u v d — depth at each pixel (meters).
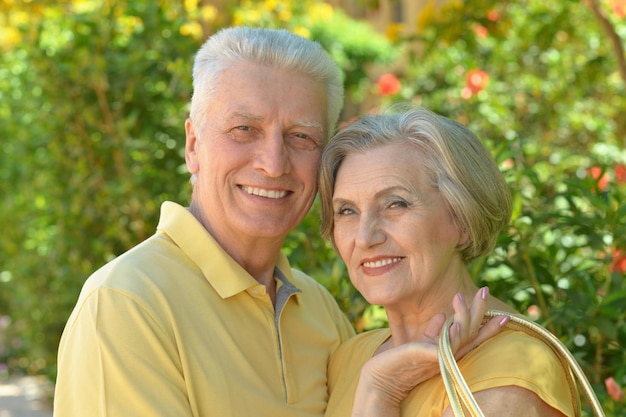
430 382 2.19
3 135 7.14
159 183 5.66
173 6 5.76
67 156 5.86
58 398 2.26
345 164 2.34
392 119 2.33
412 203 2.25
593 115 7.17
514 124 6.82
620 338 3.30
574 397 2.17
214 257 2.46
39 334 7.02
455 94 7.09
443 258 2.29
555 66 7.20
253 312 2.50
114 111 5.67
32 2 6.13
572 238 4.44
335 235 2.39
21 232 7.35
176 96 5.63
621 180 4.79
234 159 2.46
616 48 5.00
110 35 5.60
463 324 2.08
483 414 1.94
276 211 2.51
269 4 6.61
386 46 11.64
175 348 2.28
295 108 2.46
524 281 3.45
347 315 3.49
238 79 2.45
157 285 2.33
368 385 2.19
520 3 6.80
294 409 2.47
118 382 2.18
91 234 6.00
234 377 2.36
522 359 2.06
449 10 6.38
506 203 2.33
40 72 5.70
